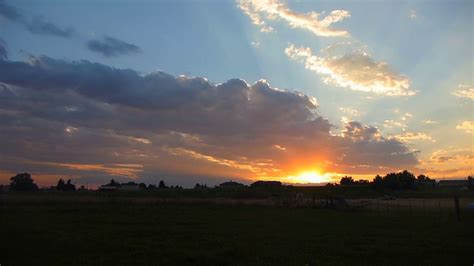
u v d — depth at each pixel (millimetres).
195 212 43688
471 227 27938
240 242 20859
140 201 58500
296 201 62000
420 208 51469
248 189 103625
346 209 51500
